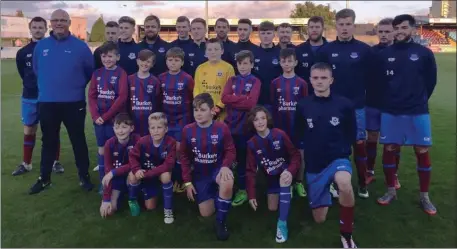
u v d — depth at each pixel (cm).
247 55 406
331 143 332
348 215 305
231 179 329
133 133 397
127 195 422
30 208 388
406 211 378
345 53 414
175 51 411
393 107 389
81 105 433
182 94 418
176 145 382
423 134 377
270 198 382
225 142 360
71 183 463
